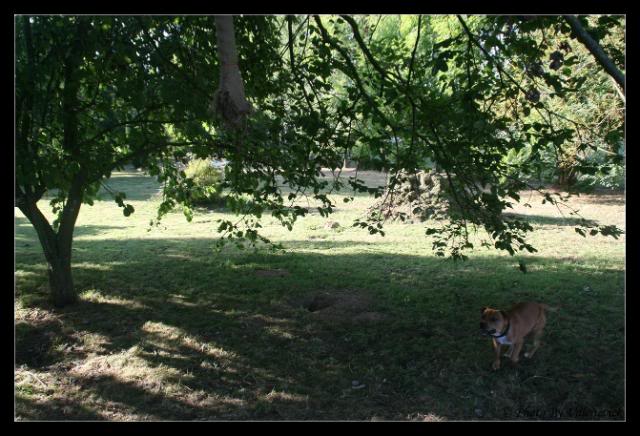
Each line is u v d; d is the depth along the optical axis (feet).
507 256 33.68
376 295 25.25
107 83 21.54
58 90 21.29
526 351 18.62
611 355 17.90
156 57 20.90
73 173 19.89
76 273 30.14
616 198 64.64
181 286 27.55
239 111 11.46
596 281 26.94
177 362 18.86
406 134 19.67
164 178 26.48
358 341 19.95
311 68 20.72
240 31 23.57
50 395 16.83
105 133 22.18
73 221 24.29
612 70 14.44
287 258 33.94
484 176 18.53
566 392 15.99
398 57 21.26
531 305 17.75
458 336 20.08
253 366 18.48
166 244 39.75
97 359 19.20
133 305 24.58
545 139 18.03
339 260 33.22
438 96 20.62
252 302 24.75
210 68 22.48
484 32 19.53
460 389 16.48
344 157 20.94
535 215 51.98
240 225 49.14
